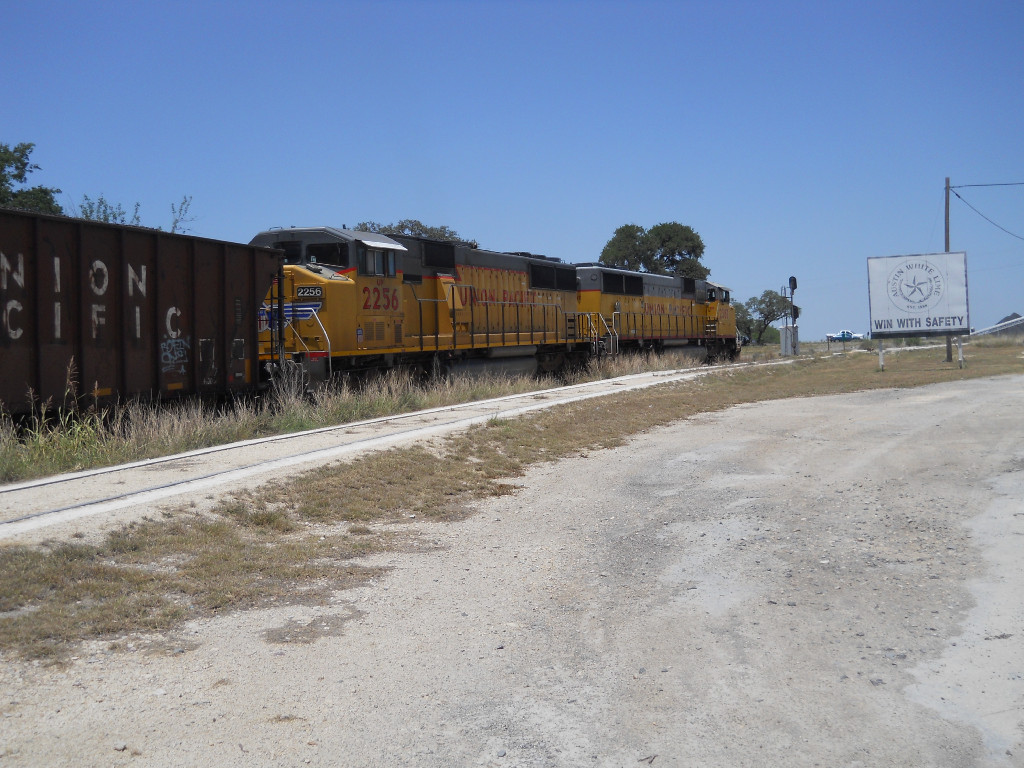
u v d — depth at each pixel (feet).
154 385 45.42
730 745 13.64
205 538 24.72
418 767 13.01
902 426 51.83
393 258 70.23
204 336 49.19
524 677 16.31
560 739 13.88
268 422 50.72
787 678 16.11
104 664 16.26
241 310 52.54
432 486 35.22
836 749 13.47
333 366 62.69
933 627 18.60
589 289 113.91
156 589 20.35
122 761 12.95
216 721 14.30
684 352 137.69
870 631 18.45
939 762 13.07
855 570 22.99
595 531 28.40
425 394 68.03
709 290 152.56
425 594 21.50
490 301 87.35
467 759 13.25
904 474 36.42
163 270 45.78
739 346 171.42
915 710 14.75
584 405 64.23
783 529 27.68
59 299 39.47
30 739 13.42
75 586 19.89
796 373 111.24
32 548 22.06
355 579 22.66
